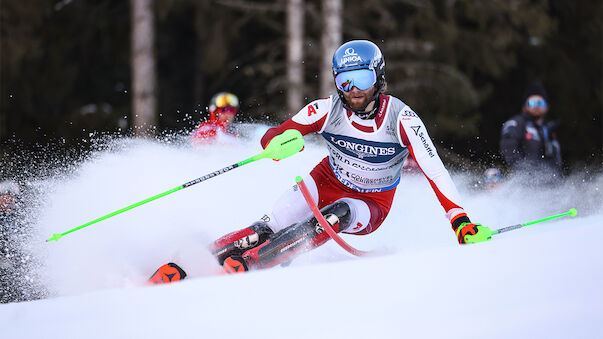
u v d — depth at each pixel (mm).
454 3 54156
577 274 7672
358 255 13398
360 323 6691
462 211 12062
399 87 51625
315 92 47219
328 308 7090
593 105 59562
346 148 13539
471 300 7121
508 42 54188
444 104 52438
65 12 55375
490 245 9242
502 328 6496
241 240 13047
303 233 12711
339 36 42094
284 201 13953
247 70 49469
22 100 53625
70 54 58406
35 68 54062
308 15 50656
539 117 24203
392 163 13609
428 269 8188
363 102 12633
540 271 7871
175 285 8688
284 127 13398
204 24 53250
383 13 50750
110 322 7336
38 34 53906
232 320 7027
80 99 59938
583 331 6434
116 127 53625
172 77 63906
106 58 59531
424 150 12680
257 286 8047
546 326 6523
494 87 60156
